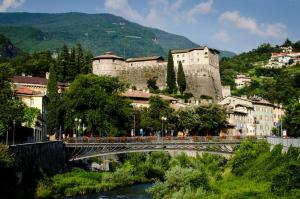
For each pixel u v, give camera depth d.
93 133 131.25
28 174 76.75
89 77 134.12
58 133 139.50
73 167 107.94
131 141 109.06
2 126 87.94
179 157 123.00
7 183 65.62
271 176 71.50
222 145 108.56
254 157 89.19
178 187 72.44
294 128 118.81
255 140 99.69
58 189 83.31
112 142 107.62
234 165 90.06
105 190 93.44
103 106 127.50
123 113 129.88
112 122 127.12
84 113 126.75
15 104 94.12
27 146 77.25
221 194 67.75
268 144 91.94
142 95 187.25
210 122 158.00
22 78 174.00
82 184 92.44
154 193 73.81
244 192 64.56
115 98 130.25
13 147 69.81
